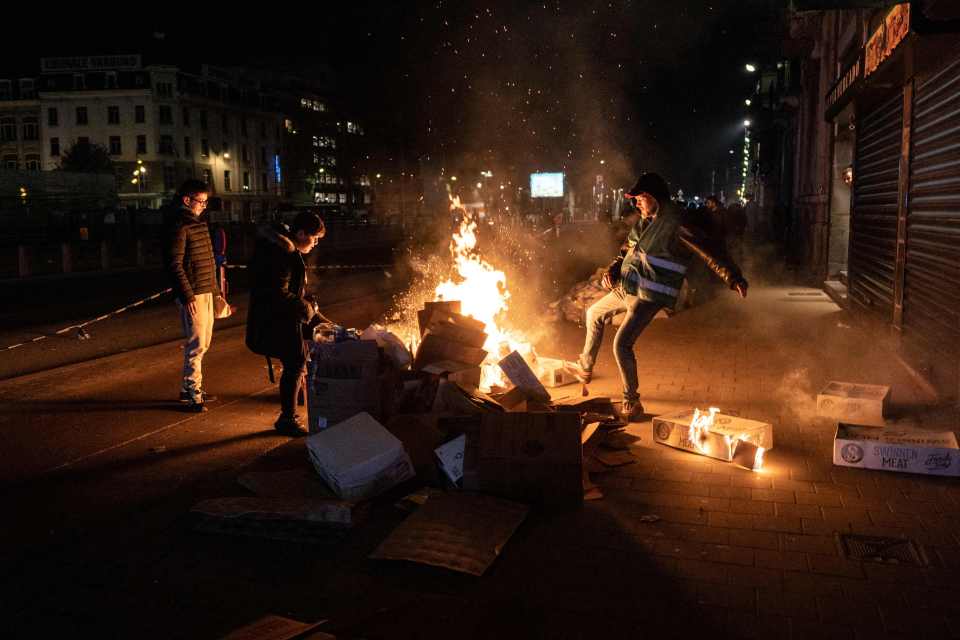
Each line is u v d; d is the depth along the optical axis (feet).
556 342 31.71
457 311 24.03
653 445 17.94
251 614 10.79
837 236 49.16
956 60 20.88
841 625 10.27
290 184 309.83
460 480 14.78
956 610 10.61
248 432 19.72
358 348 17.49
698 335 33.06
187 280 20.85
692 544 12.74
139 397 23.68
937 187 22.54
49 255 97.14
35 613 10.90
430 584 11.48
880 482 15.48
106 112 250.78
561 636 10.02
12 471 16.93
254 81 294.05
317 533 13.14
